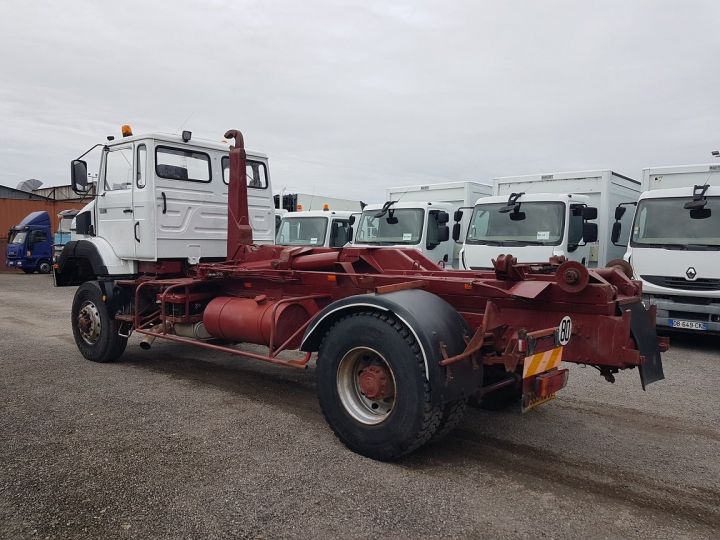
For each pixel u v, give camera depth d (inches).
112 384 231.3
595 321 156.2
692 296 331.0
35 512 123.8
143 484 137.6
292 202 631.8
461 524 122.1
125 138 261.9
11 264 1043.3
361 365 164.6
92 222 286.8
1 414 190.2
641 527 123.3
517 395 201.5
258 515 123.5
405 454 151.1
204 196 272.1
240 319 214.5
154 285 251.6
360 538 115.4
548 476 148.6
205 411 196.2
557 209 387.9
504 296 165.6
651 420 197.8
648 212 354.6
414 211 458.3
